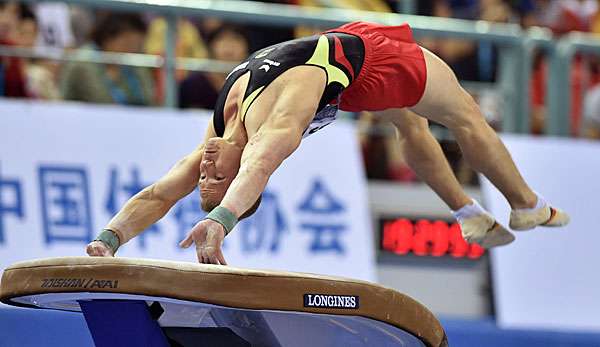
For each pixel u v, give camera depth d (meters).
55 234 15.27
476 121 9.85
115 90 16.62
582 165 18.00
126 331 8.38
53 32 17.20
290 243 16.25
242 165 8.25
